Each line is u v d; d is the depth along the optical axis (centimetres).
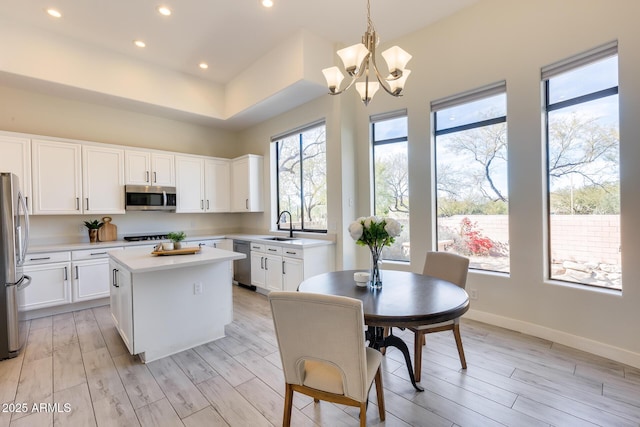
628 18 224
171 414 181
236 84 476
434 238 349
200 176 514
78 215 422
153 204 453
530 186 280
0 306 247
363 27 353
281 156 514
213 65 442
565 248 270
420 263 355
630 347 228
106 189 417
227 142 585
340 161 399
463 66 320
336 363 135
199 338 275
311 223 462
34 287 338
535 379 212
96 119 437
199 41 379
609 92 244
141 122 479
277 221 525
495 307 306
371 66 398
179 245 299
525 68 279
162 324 253
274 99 421
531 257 281
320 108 421
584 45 246
